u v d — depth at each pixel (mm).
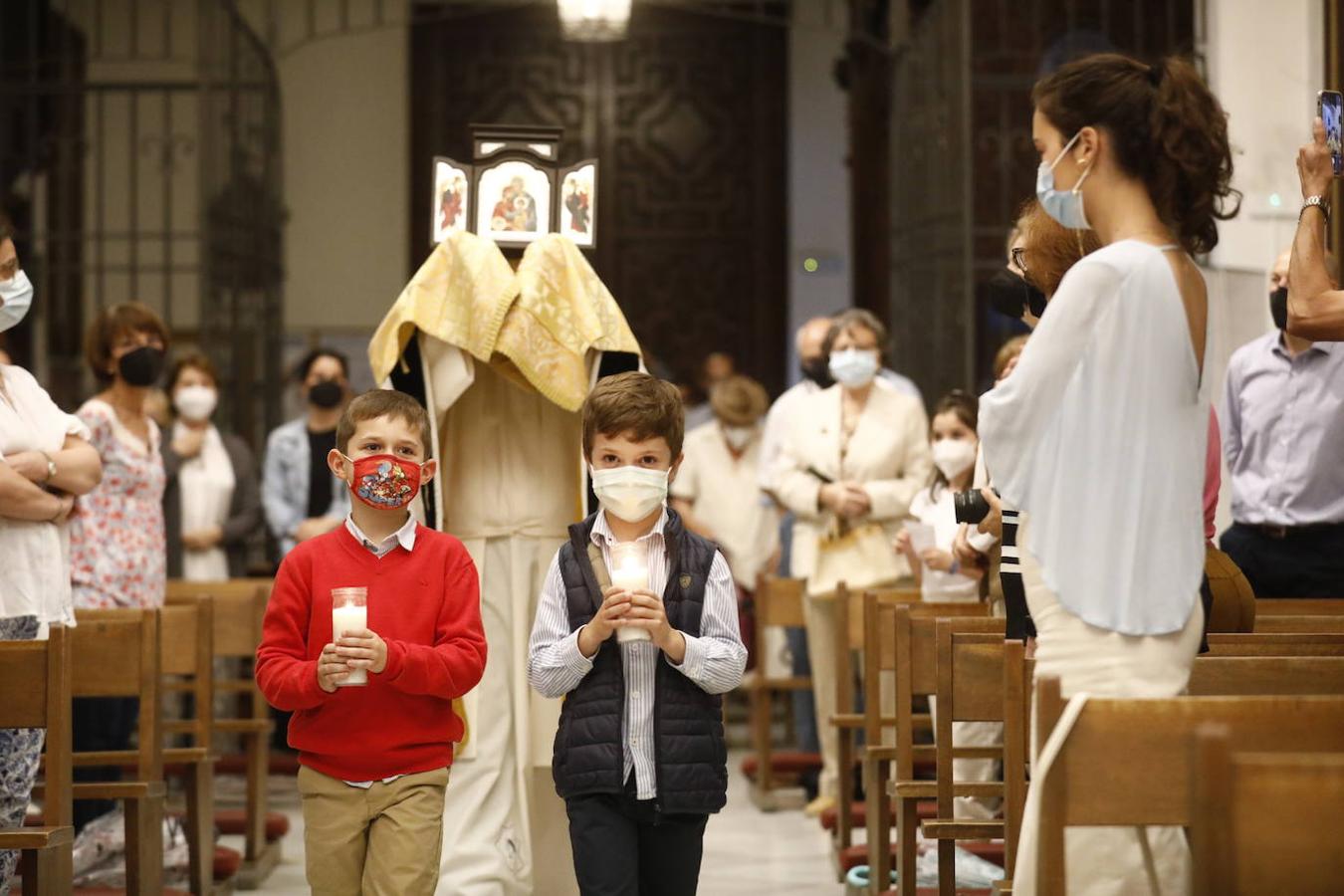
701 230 12539
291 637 3248
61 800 3293
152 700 4113
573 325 3998
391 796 3195
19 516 3576
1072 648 2488
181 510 6805
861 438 6199
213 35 8547
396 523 3340
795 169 12539
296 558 3297
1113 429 2471
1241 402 5008
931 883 4465
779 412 6969
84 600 5125
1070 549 2482
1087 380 2486
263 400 9500
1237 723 2285
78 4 11852
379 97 12625
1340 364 4773
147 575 5320
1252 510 4922
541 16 12547
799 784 7086
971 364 7727
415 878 3150
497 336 3932
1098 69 2576
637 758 3152
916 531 4844
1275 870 1990
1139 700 2289
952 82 8102
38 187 10906
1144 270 2473
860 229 11281
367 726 3193
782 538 7508
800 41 12523
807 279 12523
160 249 12062
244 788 6914
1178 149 2537
